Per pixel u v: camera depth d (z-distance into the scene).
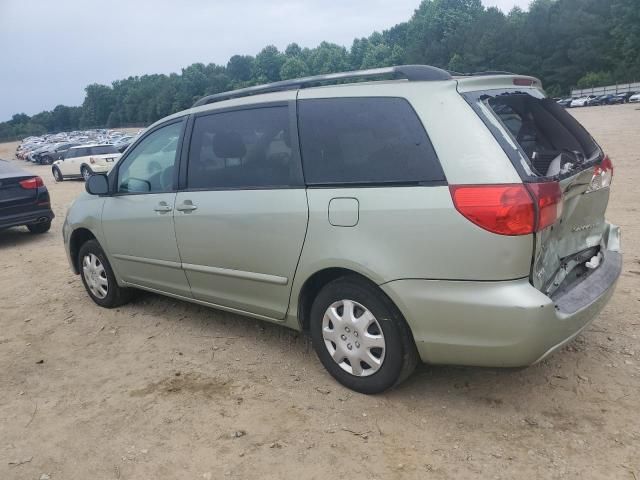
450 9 122.81
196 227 4.08
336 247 3.28
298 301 3.62
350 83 3.55
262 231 3.65
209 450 3.05
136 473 2.91
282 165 3.59
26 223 9.23
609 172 3.73
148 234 4.52
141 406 3.54
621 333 4.08
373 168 3.19
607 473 2.69
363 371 3.41
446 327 2.99
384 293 3.20
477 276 2.87
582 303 3.12
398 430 3.11
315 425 3.21
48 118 187.12
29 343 4.69
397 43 143.88
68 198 16.17
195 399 3.58
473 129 2.94
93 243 5.25
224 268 3.98
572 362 3.71
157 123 4.59
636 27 83.38
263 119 3.75
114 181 4.88
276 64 154.12
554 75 94.44
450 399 3.38
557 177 2.97
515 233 2.78
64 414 3.52
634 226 7.13
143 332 4.74
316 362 3.96
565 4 93.38
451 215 2.89
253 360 4.07
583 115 40.50
